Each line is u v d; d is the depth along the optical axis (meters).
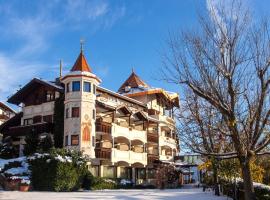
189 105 16.17
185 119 16.25
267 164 31.03
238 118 15.23
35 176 38.22
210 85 15.04
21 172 40.25
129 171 57.38
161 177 52.41
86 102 46.81
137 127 59.09
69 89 47.19
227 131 15.78
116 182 48.78
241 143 15.07
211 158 17.64
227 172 27.28
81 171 40.47
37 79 50.88
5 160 44.56
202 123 16.00
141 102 62.81
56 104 48.47
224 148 17.23
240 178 28.73
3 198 26.19
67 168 38.12
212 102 14.91
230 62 14.96
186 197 30.16
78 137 45.62
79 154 41.00
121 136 52.66
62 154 39.28
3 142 52.03
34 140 46.94
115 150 50.81
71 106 46.62
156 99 65.31
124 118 55.69
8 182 36.81
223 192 33.22
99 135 50.44
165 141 64.19
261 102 14.36
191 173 72.25
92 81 47.78
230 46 15.09
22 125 51.09
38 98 51.91
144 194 33.28
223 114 14.97
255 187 21.00
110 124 50.56
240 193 26.11
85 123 46.12
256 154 15.48
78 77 47.00
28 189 36.91
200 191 40.62
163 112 66.25
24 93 52.69
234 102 14.68
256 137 14.66
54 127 47.97
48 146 45.28
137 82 68.25
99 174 49.69
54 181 37.25
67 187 38.03
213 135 16.25
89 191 38.62
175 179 57.91
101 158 47.94
